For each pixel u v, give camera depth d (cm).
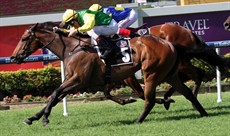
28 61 1695
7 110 1991
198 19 2453
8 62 1688
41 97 2305
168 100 1639
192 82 2239
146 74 1430
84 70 1405
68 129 1386
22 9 3975
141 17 2433
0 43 2467
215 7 2445
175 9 2439
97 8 1450
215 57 1498
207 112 1558
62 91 1402
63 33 1452
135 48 1435
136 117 1551
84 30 1372
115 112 1703
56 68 2359
